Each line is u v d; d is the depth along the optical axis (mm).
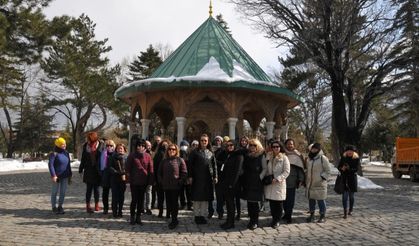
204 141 9680
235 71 17562
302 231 9008
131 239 8031
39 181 19969
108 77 45406
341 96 22625
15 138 56188
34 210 11180
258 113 23453
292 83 32188
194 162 9617
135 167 9531
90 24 45312
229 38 20156
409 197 15750
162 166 9367
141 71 47375
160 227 9281
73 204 12477
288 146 10375
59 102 45156
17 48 25297
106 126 52062
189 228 9211
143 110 18266
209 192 9578
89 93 42562
